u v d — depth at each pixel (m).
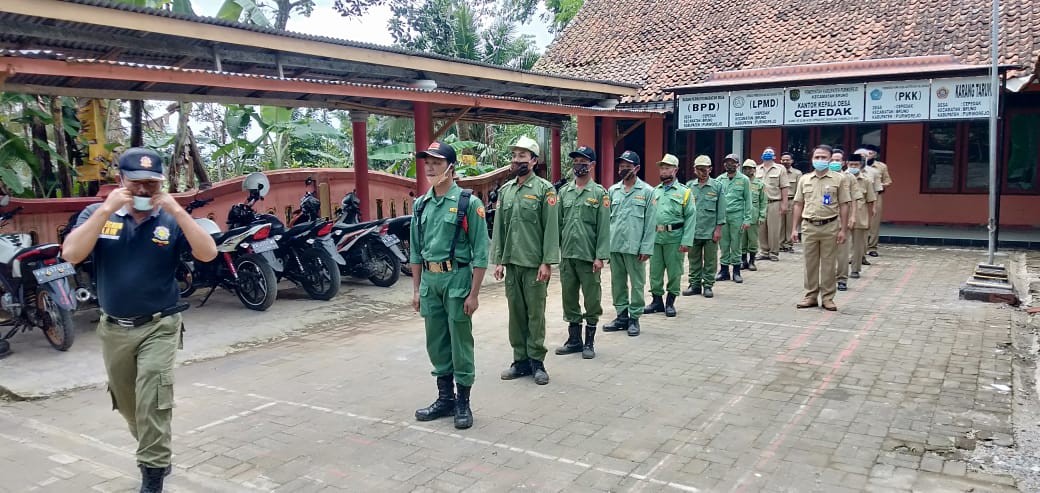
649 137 17.45
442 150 4.41
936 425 4.39
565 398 5.05
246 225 8.22
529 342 5.42
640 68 16.84
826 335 6.70
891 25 14.69
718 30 17.12
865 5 15.64
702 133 16.98
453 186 4.55
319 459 4.05
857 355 6.00
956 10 14.25
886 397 4.93
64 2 5.91
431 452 4.13
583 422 4.57
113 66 5.86
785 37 15.86
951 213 14.97
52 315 6.26
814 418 4.55
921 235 13.70
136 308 3.39
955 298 8.35
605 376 5.56
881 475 3.70
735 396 5.02
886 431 4.30
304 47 7.91
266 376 5.75
